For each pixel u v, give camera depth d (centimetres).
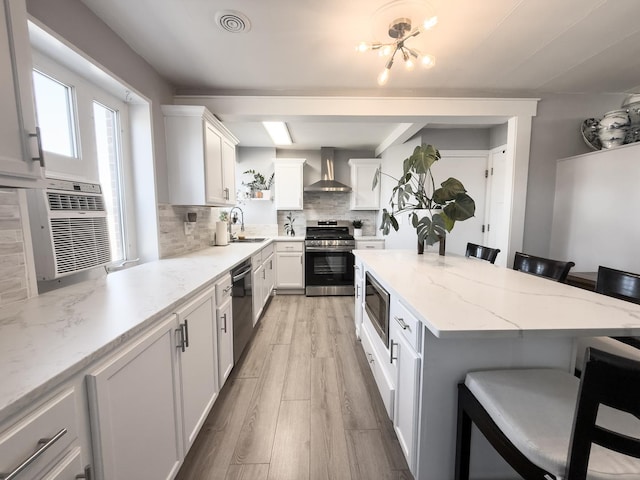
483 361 109
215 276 161
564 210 268
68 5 135
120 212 194
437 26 169
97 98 169
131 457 88
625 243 215
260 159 447
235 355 204
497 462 115
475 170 375
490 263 199
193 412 133
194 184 227
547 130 272
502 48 194
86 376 72
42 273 124
